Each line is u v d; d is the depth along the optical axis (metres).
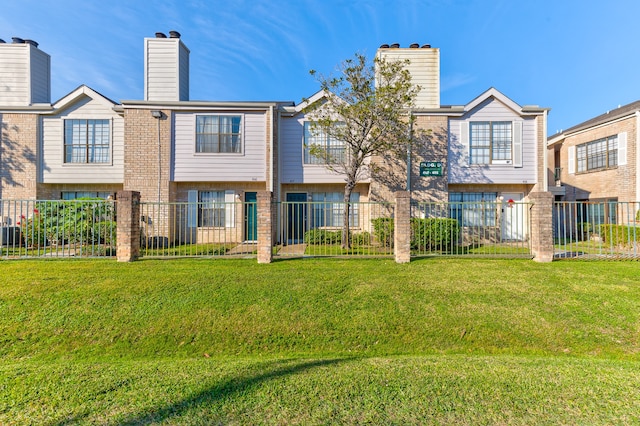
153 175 13.81
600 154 16.97
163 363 4.44
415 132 13.84
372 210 14.28
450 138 14.64
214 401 3.25
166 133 13.89
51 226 10.59
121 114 14.73
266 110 14.20
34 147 14.55
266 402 3.23
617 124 15.91
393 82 12.56
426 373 3.90
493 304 6.19
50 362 4.68
